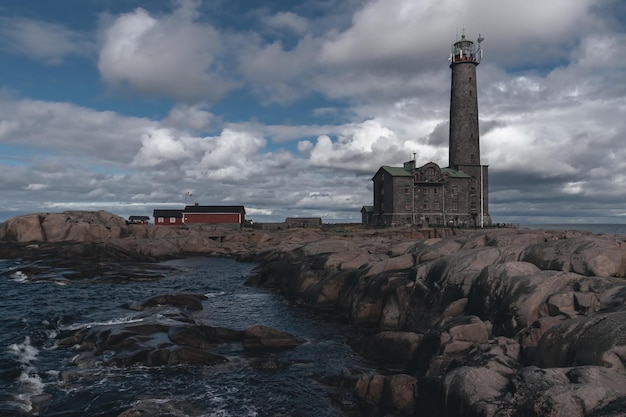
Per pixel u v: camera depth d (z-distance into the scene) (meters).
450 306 21.00
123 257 55.81
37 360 19.45
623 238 27.48
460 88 87.25
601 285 16.78
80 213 78.31
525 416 10.30
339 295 30.42
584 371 11.00
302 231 76.75
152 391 16.48
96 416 14.62
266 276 42.22
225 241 73.81
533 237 26.62
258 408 15.41
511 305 17.55
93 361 19.02
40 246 62.06
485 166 88.12
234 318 28.64
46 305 30.41
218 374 18.28
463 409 11.74
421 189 84.12
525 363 14.00
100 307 30.02
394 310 24.86
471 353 15.05
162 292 36.69
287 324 27.36
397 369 18.92
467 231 71.81
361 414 15.05
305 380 17.88
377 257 35.25
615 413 9.39
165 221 91.56
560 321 15.55
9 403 15.19
